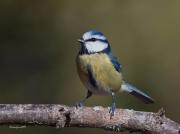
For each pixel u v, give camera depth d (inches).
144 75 562.9
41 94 581.0
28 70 587.8
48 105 289.9
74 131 531.8
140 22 584.4
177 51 569.6
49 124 290.0
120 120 294.2
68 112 289.6
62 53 594.6
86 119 291.7
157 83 560.7
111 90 367.9
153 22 581.9
